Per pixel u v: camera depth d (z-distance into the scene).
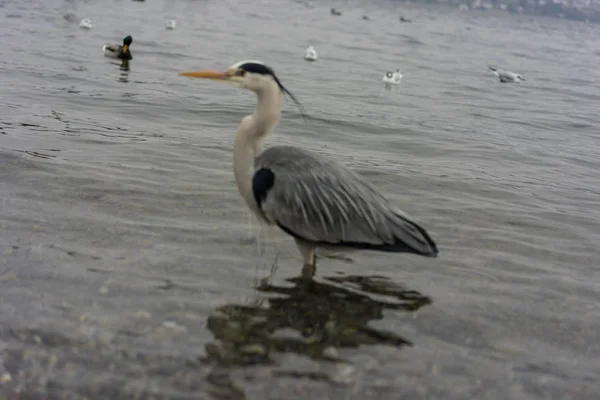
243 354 2.47
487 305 2.78
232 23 14.27
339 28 16.14
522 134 5.48
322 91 6.77
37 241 2.93
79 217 3.13
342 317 2.67
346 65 9.21
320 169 2.80
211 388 2.35
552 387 2.44
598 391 2.44
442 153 4.50
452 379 2.44
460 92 7.79
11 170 3.50
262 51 9.76
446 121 5.76
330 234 2.79
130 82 6.08
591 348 2.61
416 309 2.73
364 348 2.54
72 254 2.87
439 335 2.62
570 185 4.06
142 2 17.14
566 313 2.77
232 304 2.68
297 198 2.77
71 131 4.19
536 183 4.04
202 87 6.18
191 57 8.27
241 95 5.94
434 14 30.22
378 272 2.94
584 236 3.35
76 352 2.43
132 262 2.86
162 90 5.84
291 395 2.35
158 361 2.42
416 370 2.46
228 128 4.67
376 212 2.79
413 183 3.85
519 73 10.52
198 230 3.13
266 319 2.62
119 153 3.90
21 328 2.50
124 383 2.35
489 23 28.03
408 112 6.03
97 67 6.77
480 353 2.55
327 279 2.87
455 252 3.13
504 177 4.10
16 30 9.09
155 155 3.93
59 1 14.48
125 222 3.13
